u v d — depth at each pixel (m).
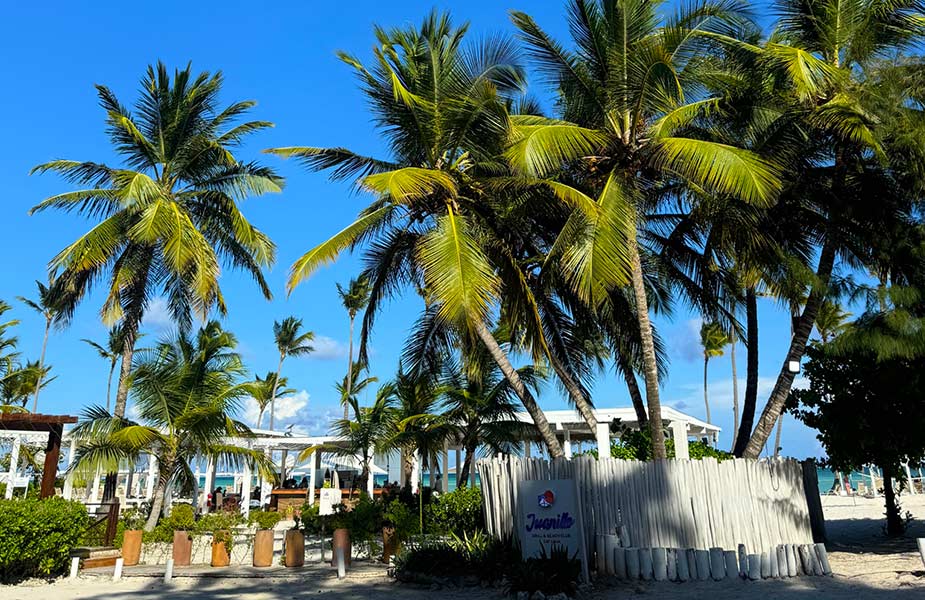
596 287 11.80
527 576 10.01
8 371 31.97
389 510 15.77
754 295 17.52
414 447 20.80
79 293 20.72
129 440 16.81
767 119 14.89
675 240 17.89
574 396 15.37
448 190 14.05
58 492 26.89
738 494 12.15
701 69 14.70
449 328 16.20
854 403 13.48
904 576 10.09
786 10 14.87
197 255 19.75
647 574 10.91
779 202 15.66
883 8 14.04
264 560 14.49
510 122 13.66
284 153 14.80
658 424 13.28
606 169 14.24
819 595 9.23
